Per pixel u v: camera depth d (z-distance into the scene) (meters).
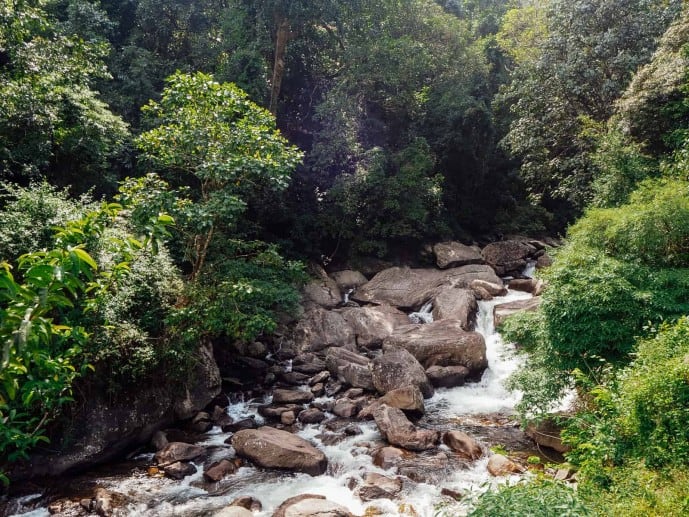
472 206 25.12
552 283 8.41
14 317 2.23
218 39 21.03
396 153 21.14
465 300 15.22
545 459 8.19
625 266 8.27
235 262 11.36
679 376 5.50
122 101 16.22
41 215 8.77
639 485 4.93
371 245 20.23
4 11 10.79
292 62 21.66
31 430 7.38
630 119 12.87
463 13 33.66
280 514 6.60
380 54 20.33
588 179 16.09
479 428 9.56
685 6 13.05
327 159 19.05
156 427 9.20
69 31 16.31
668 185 9.77
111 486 7.64
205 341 11.16
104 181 13.74
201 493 7.49
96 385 8.34
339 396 11.28
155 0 19.52
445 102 22.67
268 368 12.62
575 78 16.14
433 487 7.45
